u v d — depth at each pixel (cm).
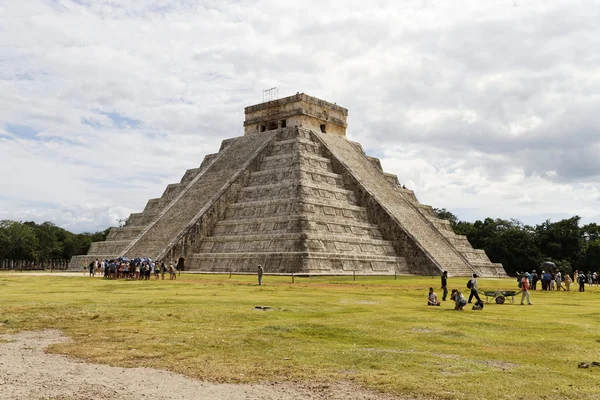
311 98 8012
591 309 2822
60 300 2766
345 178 7300
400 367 1389
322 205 6431
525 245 9131
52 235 11475
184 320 2094
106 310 2361
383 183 7669
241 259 6066
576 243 9331
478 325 2070
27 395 1133
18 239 9769
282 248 5884
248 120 8506
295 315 2267
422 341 1723
